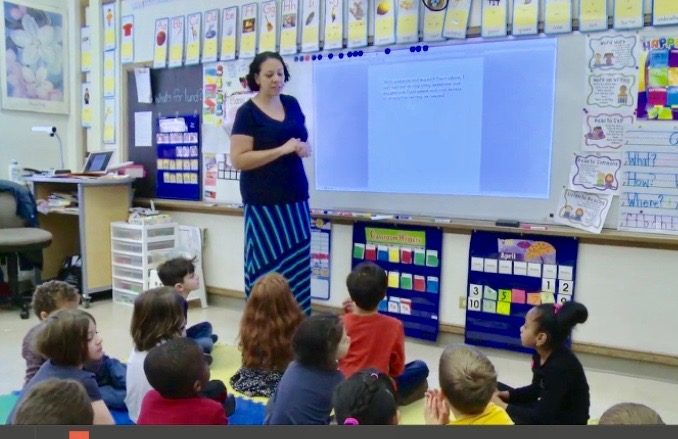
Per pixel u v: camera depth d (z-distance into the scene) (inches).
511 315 134.1
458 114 137.0
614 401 111.0
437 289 142.1
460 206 139.1
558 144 127.0
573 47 123.6
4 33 191.2
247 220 130.9
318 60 154.3
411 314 145.9
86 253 176.6
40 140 204.4
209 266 181.5
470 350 68.7
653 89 117.2
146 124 192.1
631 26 117.6
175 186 186.5
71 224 201.8
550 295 129.8
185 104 181.9
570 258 127.3
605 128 122.0
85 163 199.5
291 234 130.2
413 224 143.1
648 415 51.0
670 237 117.4
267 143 127.6
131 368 85.6
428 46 139.1
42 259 185.0
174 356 65.6
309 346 73.2
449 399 66.1
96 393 72.6
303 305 134.3
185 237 180.5
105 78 201.3
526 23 127.2
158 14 185.3
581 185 125.0
